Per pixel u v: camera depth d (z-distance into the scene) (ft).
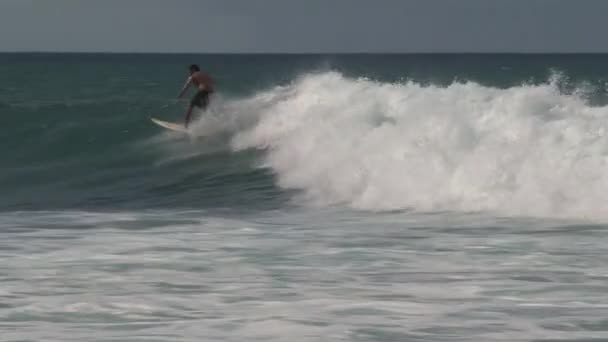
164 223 155.53
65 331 84.74
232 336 82.94
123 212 171.01
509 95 191.01
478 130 177.78
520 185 162.20
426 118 189.88
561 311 91.81
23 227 151.12
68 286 104.32
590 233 139.03
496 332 84.02
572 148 164.35
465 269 114.21
